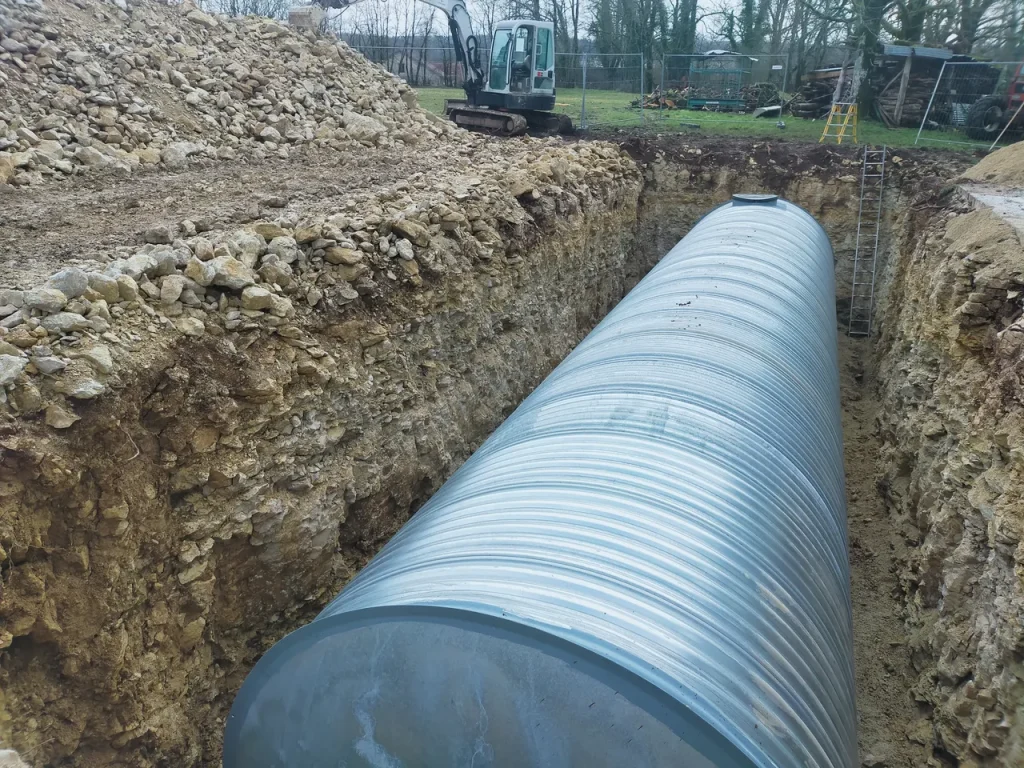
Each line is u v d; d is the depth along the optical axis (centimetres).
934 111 2198
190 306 579
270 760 345
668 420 467
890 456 973
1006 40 2398
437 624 290
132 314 543
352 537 720
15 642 441
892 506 922
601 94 3225
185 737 553
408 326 773
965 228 937
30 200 845
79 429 470
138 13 1398
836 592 436
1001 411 616
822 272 993
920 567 730
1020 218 879
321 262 713
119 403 494
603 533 346
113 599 486
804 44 3309
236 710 353
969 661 596
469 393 883
